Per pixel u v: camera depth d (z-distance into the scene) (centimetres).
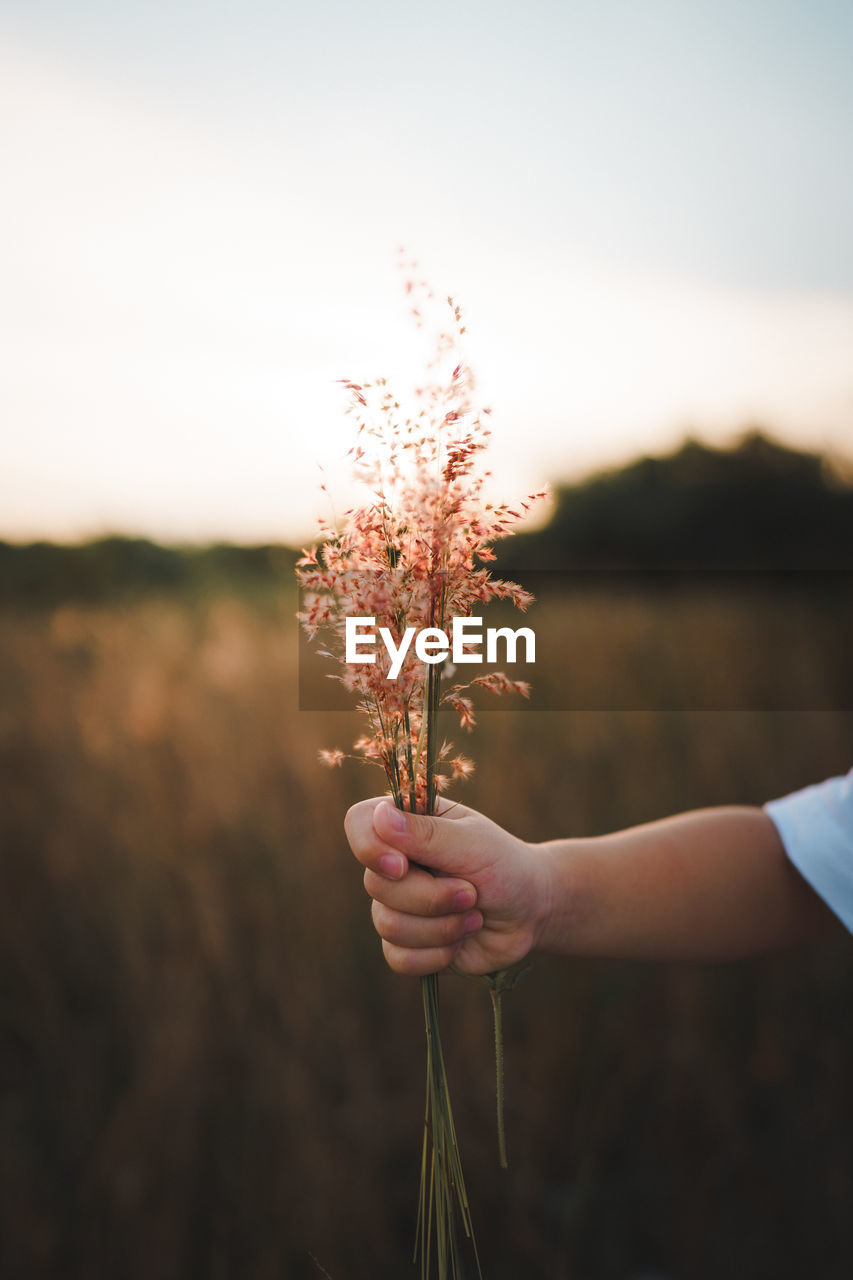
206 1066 213
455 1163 91
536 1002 237
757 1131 208
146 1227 185
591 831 305
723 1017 229
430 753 91
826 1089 208
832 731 374
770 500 1091
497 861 98
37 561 725
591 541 1270
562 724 400
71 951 254
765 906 121
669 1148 202
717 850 122
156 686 426
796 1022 226
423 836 92
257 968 243
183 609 616
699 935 119
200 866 277
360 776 337
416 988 243
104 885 275
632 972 242
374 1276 181
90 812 313
